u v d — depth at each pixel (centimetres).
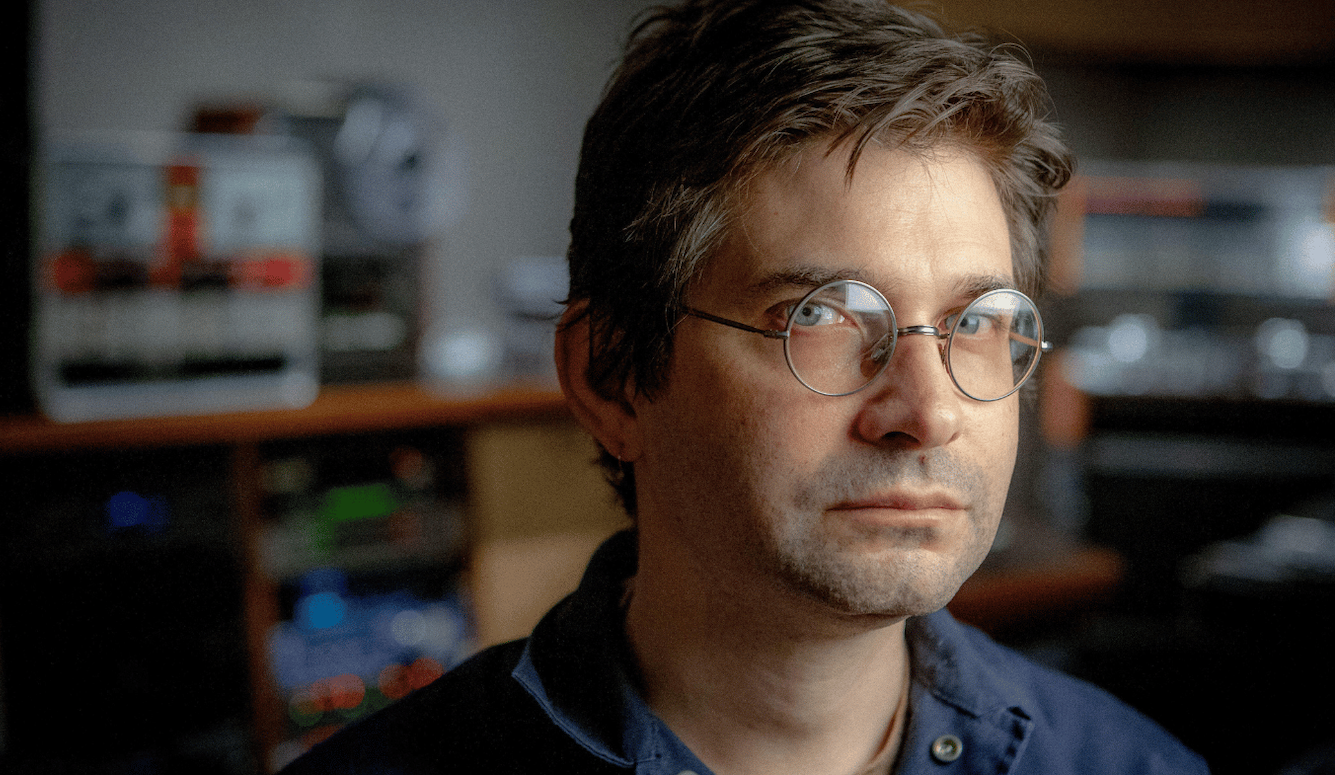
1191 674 315
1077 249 374
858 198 62
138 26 294
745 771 72
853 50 65
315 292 229
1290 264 377
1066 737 87
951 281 62
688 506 67
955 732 78
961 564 63
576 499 250
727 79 66
